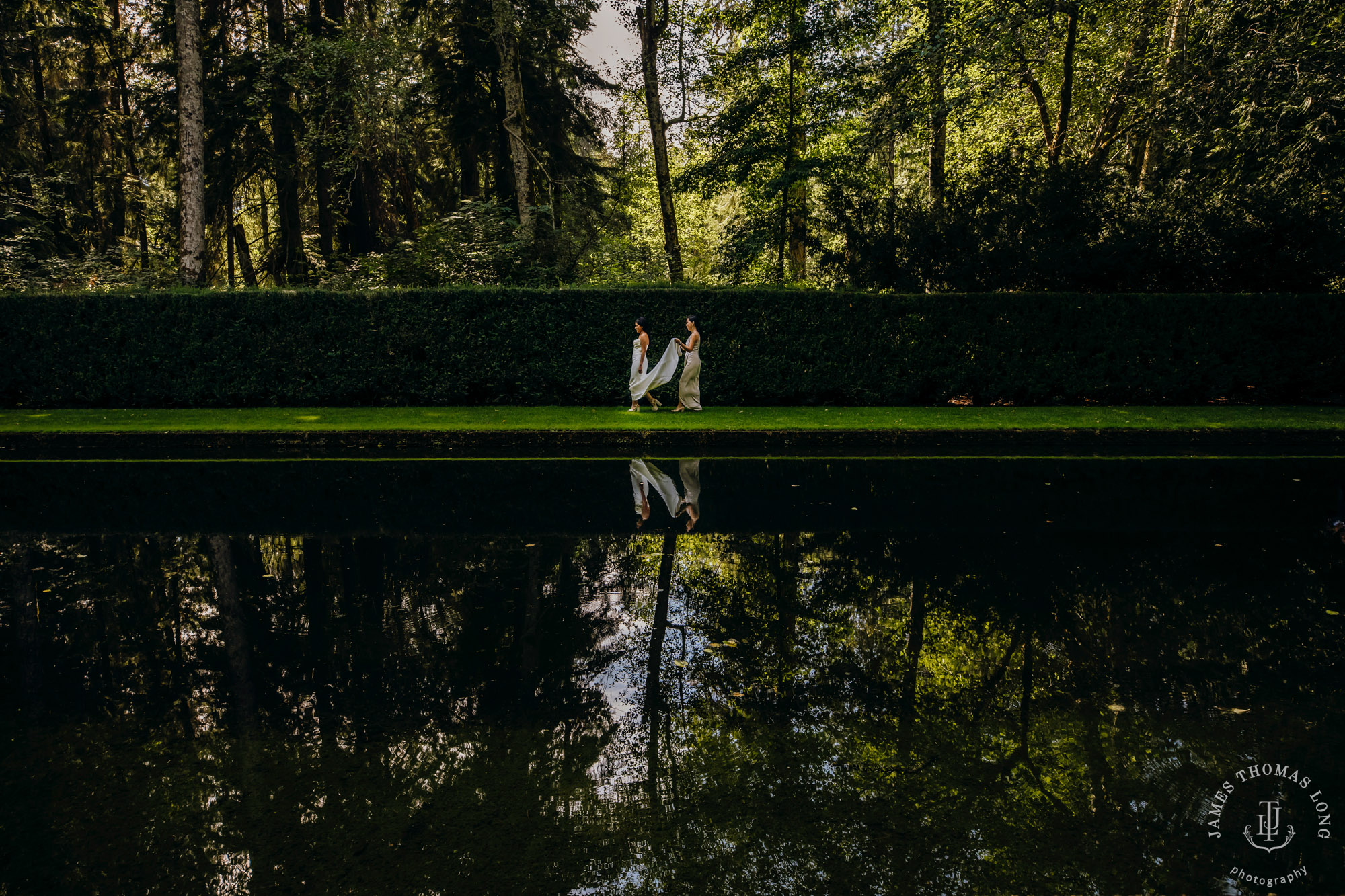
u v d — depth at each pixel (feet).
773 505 25.43
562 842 8.48
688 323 44.04
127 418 41.29
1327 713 11.51
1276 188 48.96
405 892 7.63
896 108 58.80
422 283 54.39
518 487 28.37
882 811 9.06
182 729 11.21
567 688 12.52
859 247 52.37
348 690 12.46
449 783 9.73
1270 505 25.17
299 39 65.51
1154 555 19.58
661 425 39.63
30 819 8.98
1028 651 13.83
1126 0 56.24
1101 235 49.14
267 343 45.47
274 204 90.48
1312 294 47.26
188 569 18.79
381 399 46.85
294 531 22.36
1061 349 47.57
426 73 70.23
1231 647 13.96
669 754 10.40
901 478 30.09
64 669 13.29
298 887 7.71
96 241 79.66
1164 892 7.66
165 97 69.21
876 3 62.90
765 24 68.03
